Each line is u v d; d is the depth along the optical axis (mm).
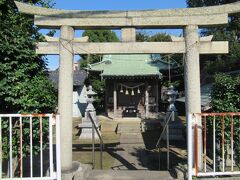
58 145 5961
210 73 23141
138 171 7688
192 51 7527
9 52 6520
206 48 7586
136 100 26812
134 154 12953
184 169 6957
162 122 20219
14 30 6758
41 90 6906
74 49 7730
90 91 19188
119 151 13656
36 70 7254
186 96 7586
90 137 17703
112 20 7648
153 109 25812
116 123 22484
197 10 7535
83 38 7750
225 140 7547
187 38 7582
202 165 7258
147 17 7609
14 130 6672
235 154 7582
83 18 7648
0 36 6570
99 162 11312
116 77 24438
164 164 10891
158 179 6934
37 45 7543
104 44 7727
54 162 7969
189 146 6164
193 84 7488
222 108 7578
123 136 18375
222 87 7875
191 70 7512
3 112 6883
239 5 7426
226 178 6355
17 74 6633
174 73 26922
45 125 6902
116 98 25984
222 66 20438
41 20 7613
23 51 6727
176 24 7586
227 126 7480
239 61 18062
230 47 20734
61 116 7520
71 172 7258
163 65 25656
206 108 10633
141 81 25859
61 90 7578
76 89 27141
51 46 7613
